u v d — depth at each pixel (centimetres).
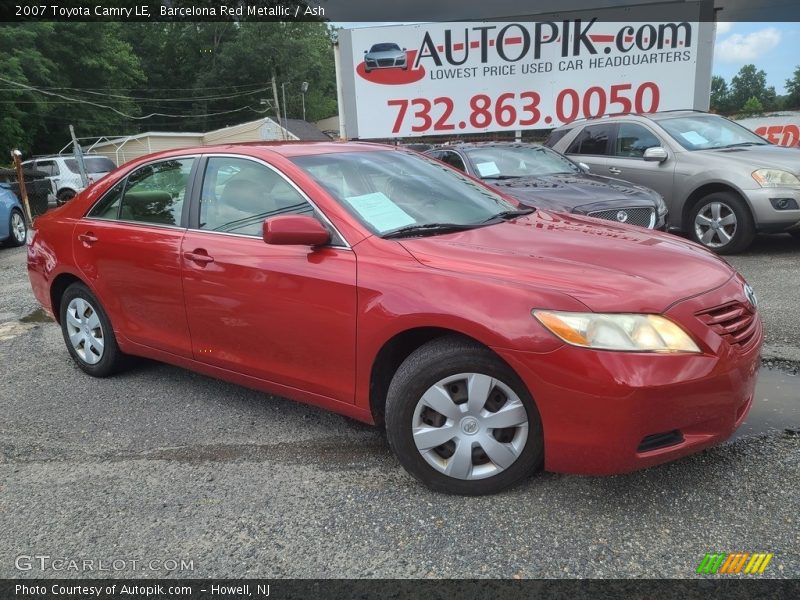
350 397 304
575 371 244
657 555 240
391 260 288
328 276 298
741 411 273
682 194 754
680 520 259
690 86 1191
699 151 757
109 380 447
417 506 278
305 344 312
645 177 791
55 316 472
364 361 292
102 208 428
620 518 262
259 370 338
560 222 355
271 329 324
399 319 275
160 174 397
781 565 231
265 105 5816
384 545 254
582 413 246
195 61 6138
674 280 268
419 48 1255
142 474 318
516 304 255
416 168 387
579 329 245
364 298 287
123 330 412
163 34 5966
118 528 274
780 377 397
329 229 312
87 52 3747
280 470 315
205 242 353
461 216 347
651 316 246
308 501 287
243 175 354
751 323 278
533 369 251
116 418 384
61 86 3550
